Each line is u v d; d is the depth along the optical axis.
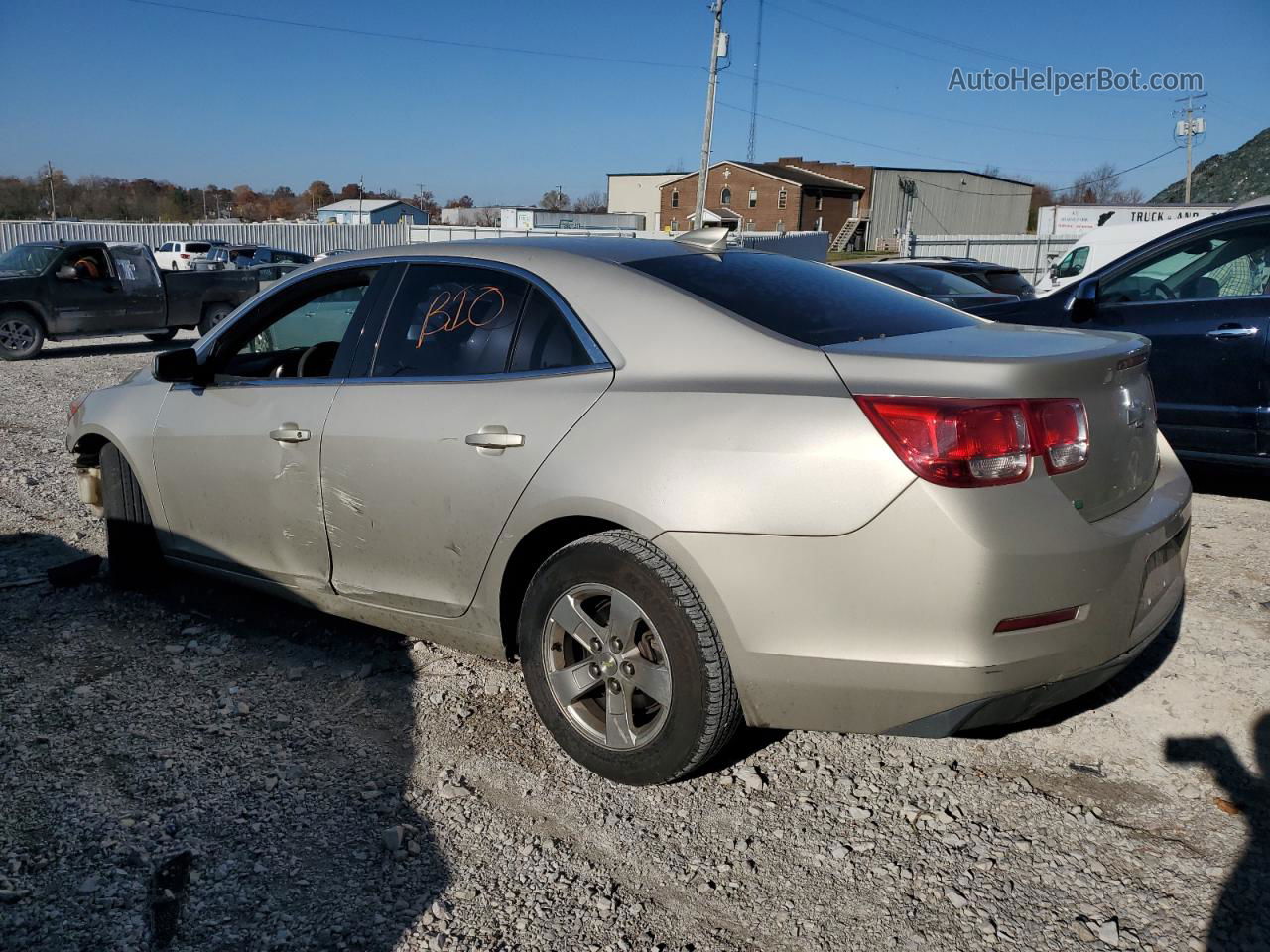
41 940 2.38
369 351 3.62
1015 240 33.72
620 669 2.90
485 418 3.14
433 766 3.13
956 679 2.47
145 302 16.33
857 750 3.19
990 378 2.51
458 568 3.26
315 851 2.71
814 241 43.72
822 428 2.57
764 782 3.01
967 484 2.45
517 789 3.00
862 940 2.37
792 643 2.61
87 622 4.27
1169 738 3.20
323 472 3.57
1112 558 2.60
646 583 2.76
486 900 2.52
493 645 3.29
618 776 2.96
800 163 79.75
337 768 3.12
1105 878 2.56
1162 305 5.85
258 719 3.43
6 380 12.56
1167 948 2.32
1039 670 2.53
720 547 2.64
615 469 2.81
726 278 3.24
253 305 4.13
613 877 2.61
